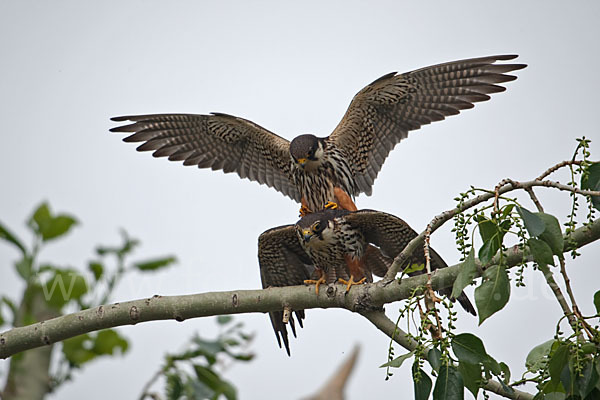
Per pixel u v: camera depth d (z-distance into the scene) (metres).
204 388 12.13
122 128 15.32
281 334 12.27
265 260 12.34
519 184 7.99
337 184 14.32
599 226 8.59
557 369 7.59
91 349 13.84
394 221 11.36
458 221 7.68
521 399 8.70
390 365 7.41
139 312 10.16
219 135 15.36
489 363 7.53
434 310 7.50
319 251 11.75
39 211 14.15
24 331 10.20
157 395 12.07
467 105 14.08
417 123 14.42
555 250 7.57
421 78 13.99
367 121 14.50
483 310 7.28
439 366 7.35
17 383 13.41
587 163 7.97
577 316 7.55
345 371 9.17
